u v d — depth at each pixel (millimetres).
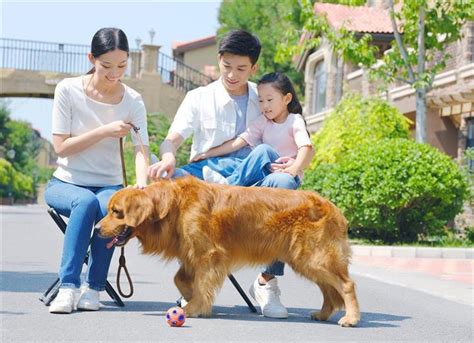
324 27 18938
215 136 6746
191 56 60906
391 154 15938
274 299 6371
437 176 15789
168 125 27312
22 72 38625
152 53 40312
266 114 6660
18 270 9891
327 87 30438
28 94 39281
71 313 6082
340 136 20516
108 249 6305
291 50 19812
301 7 19078
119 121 6484
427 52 21406
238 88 6781
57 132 6504
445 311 7570
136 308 6551
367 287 9500
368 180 15789
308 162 6477
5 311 6164
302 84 47781
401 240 16750
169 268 10844
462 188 16188
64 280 6137
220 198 5852
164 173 6348
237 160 6695
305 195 5910
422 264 13039
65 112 6523
